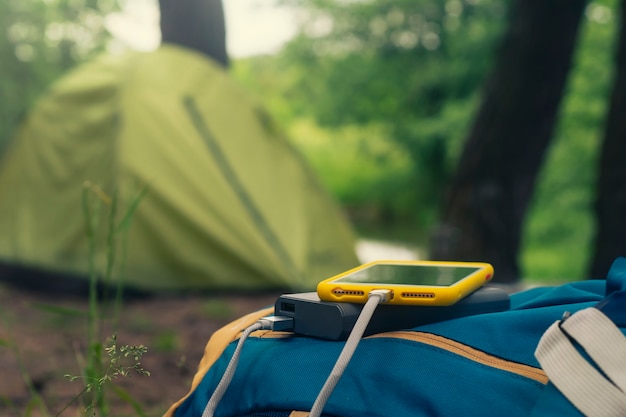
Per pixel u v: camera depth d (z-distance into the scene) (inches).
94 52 644.7
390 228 981.2
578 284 52.9
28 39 655.1
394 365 40.9
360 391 40.4
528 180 260.1
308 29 919.7
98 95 225.9
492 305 47.9
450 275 47.0
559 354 36.4
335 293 43.6
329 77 930.1
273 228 220.1
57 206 213.5
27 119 235.6
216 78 242.7
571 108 746.2
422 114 904.9
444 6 858.8
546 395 36.4
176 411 49.4
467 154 263.6
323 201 242.5
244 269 211.3
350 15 891.4
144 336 157.0
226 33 282.8
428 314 45.6
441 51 874.8
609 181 209.3
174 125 221.3
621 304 38.9
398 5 873.5
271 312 51.6
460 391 38.9
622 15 210.1
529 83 251.3
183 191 212.8
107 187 207.2
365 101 924.6
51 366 129.7
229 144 229.8
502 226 256.8
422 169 930.1
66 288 203.2
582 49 733.9
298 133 1173.7
